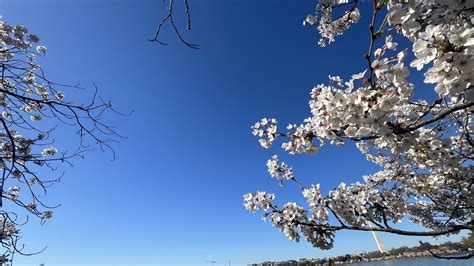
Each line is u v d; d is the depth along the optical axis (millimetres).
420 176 6016
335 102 2863
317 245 5430
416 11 2482
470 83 2141
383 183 6105
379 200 5543
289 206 5738
